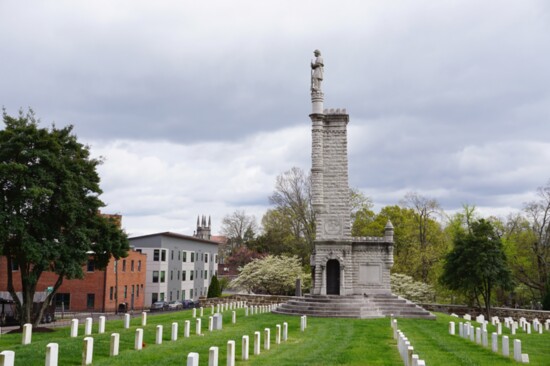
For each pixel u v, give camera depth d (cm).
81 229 4034
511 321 3900
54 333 3309
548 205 7206
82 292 7569
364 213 8594
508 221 8012
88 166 4209
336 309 4662
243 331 3275
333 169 5284
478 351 2645
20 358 2047
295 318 4394
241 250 11388
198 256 11244
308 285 7831
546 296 6116
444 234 8050
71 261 3981
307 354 2395
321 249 5209
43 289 7494
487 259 5719
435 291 7400
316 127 5253
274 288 7969
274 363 2112
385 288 5238
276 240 10238
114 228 4362
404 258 8012
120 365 1998
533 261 7512
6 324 5444
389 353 2502
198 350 2406
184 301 8875
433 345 2845
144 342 2667
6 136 3859
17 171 3706
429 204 9325
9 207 3756
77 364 2025
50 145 3941
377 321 4216
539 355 2664
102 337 2650
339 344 2809
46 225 3941
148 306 9194
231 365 1952
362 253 5316
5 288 7344
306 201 8681
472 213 7600
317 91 5266
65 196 3897
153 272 9356
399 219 8294
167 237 9719
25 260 4031
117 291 7462
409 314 4825
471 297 6706
